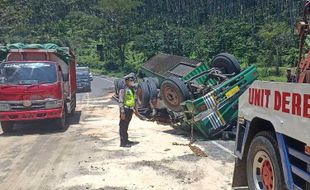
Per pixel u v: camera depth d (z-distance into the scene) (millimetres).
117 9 85125
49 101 12734
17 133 12969
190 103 11305
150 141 11141
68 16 112188
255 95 5492
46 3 114312
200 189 6859
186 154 9508
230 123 11477
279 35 56375
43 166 8594
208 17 98500
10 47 14539
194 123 11352
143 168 8258
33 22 109625
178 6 106125
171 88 12031
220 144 10773
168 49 71125
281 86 4750
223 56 12914
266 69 47094
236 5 97500
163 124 13969
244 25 67875
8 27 66688
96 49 92438
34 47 14594
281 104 4738
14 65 13062
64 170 8234
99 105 20859
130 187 7047
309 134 4148
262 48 57781
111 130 13062
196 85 12297
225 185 7047
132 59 79062
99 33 97688
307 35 6254
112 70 75625
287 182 4578
